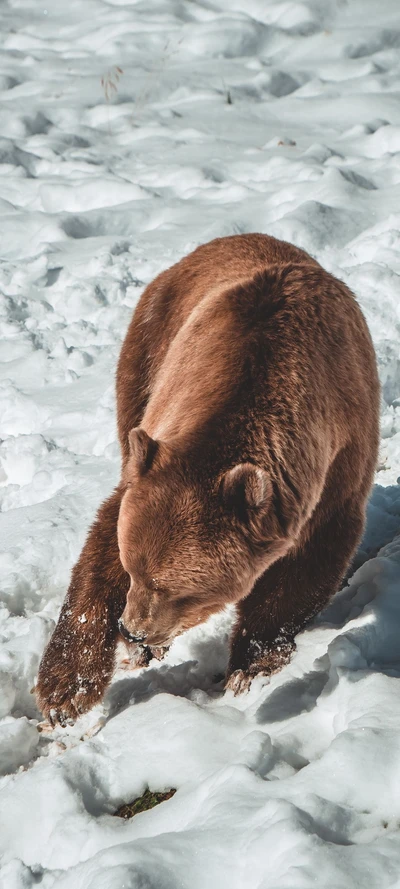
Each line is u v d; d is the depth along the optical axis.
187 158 21.39
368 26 29.94
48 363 13.38
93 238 17.61
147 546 5.86
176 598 6.02
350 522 7.07
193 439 6.09
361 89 25.69
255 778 5.20
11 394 12.45
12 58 29.27
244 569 6.07
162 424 6.78
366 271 13.97
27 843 5.70
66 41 30.89
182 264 8.82
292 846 4.43
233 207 18.23
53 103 25.19
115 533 6.80
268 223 17.23
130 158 21.77
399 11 31.00
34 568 8.74
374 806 4.93
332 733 5.93
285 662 7.03
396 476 10.21
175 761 5.95
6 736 6.65
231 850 4.56
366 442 7.06
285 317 6.73
